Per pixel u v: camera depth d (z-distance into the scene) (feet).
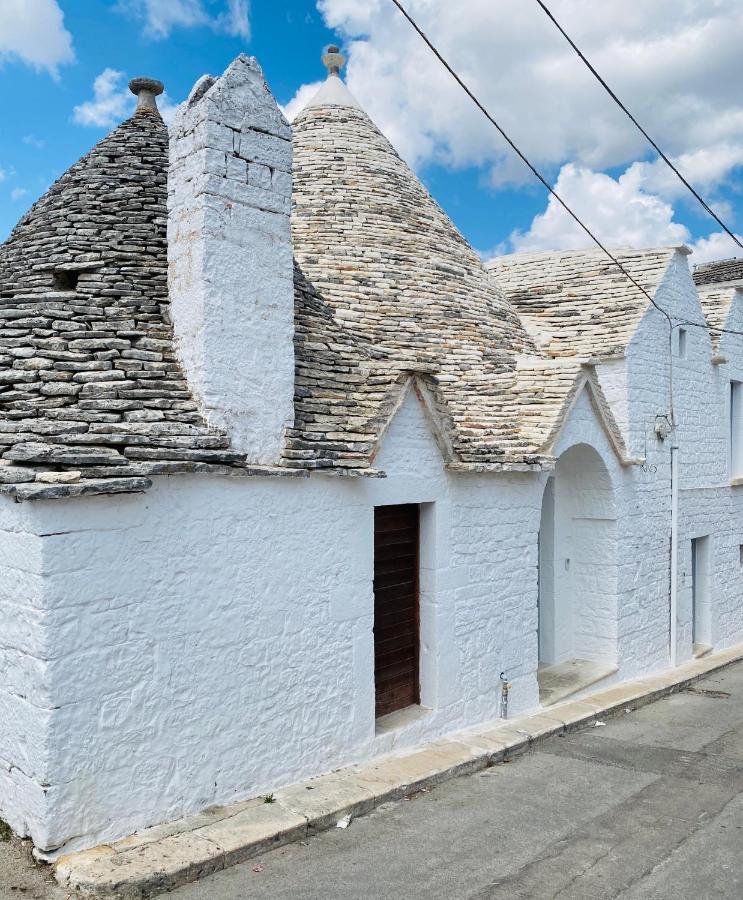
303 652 22.33
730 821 22.09
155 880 16.79
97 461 17.54
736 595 51.75
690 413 45.03
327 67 42.65
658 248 43.98
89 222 26.09
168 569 19.10
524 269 46.52
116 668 18.06
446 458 26.96
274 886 17.47
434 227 39.11
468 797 23.26
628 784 24.89
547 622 38.01
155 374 21.29
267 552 21.36
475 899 17.37
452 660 27.84
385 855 19.25
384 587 26.61
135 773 18.42
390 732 25.30
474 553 28.71
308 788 21.90
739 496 51.67
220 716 20.21
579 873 18.74
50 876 16.65
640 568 39.73
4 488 16.74
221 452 19.74
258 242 22.31
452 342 34.06
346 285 33.58
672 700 37.17
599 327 39.75
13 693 17.66
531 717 30.83
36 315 22.50
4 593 17.79
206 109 21.36
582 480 37.63
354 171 38.60
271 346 22.35
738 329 51.21
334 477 23.17
